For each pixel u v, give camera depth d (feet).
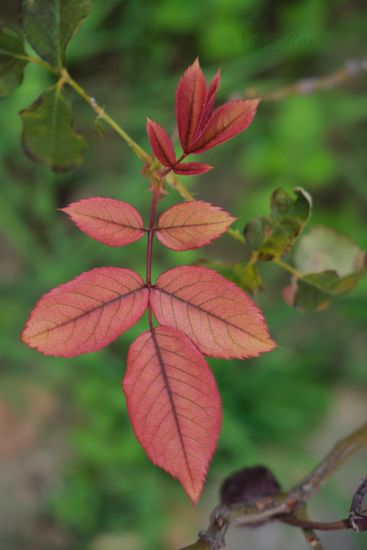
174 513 3.37
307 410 3.53
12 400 3.61
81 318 1.03
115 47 3.52
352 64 1.52
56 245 3.62
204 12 3.39
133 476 3.44
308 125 3.44
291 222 1.18
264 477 1.21
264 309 3.46
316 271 1.33
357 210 3.77
